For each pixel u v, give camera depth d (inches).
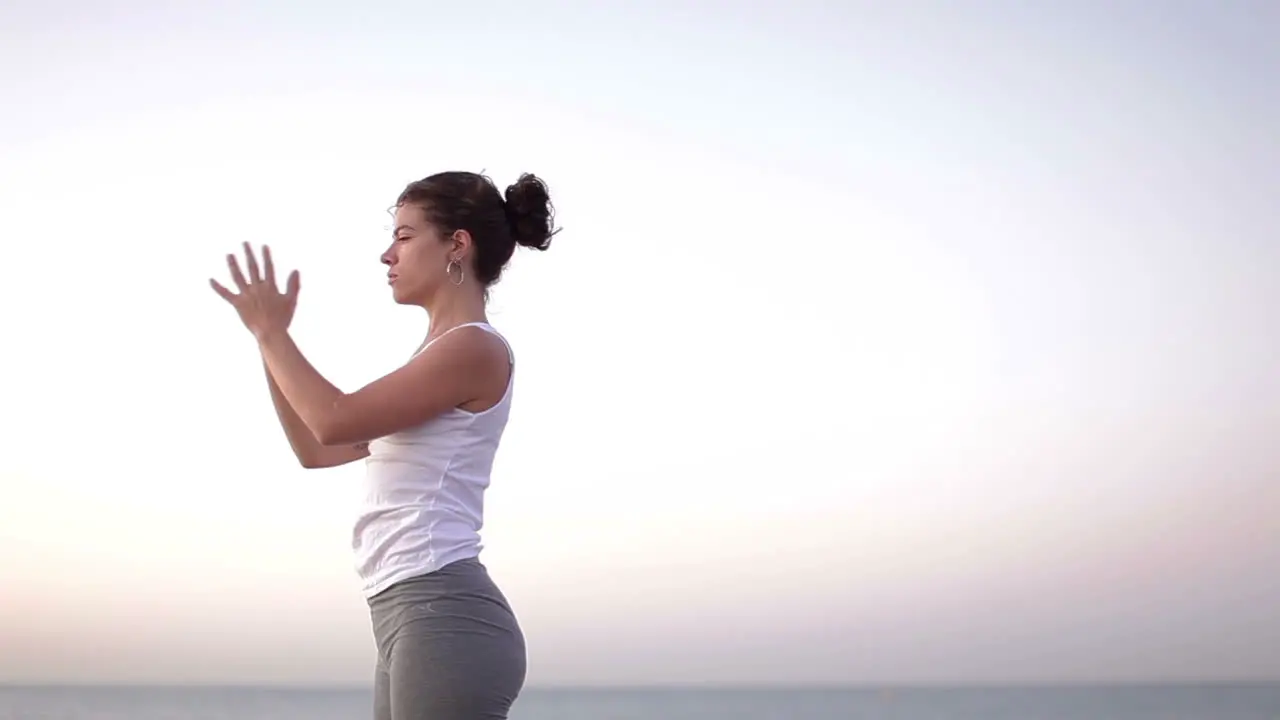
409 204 90.5
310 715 3727.9
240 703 4803.2
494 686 80.8
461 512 84.0
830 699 5713.6
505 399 87.9
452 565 81.9
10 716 3334.2
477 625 81.0
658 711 4512.8
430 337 90.1
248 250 81.2
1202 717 3127.5
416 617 80.7
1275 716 3093.0
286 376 79.4
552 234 96.0
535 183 94.0
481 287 91.0
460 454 84.4
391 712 81.6
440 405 83.0
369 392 80.5
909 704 4798.2
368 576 84.7
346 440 80.2
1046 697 5324.8
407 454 83.7
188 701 4982.8
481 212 90.1
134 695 5876.0
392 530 82.7
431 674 79.2
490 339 86.8
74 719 3230.8
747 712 4365.2
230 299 80.8
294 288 81.7
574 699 6250.0
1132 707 3821.4
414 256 89.4
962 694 6127.0
